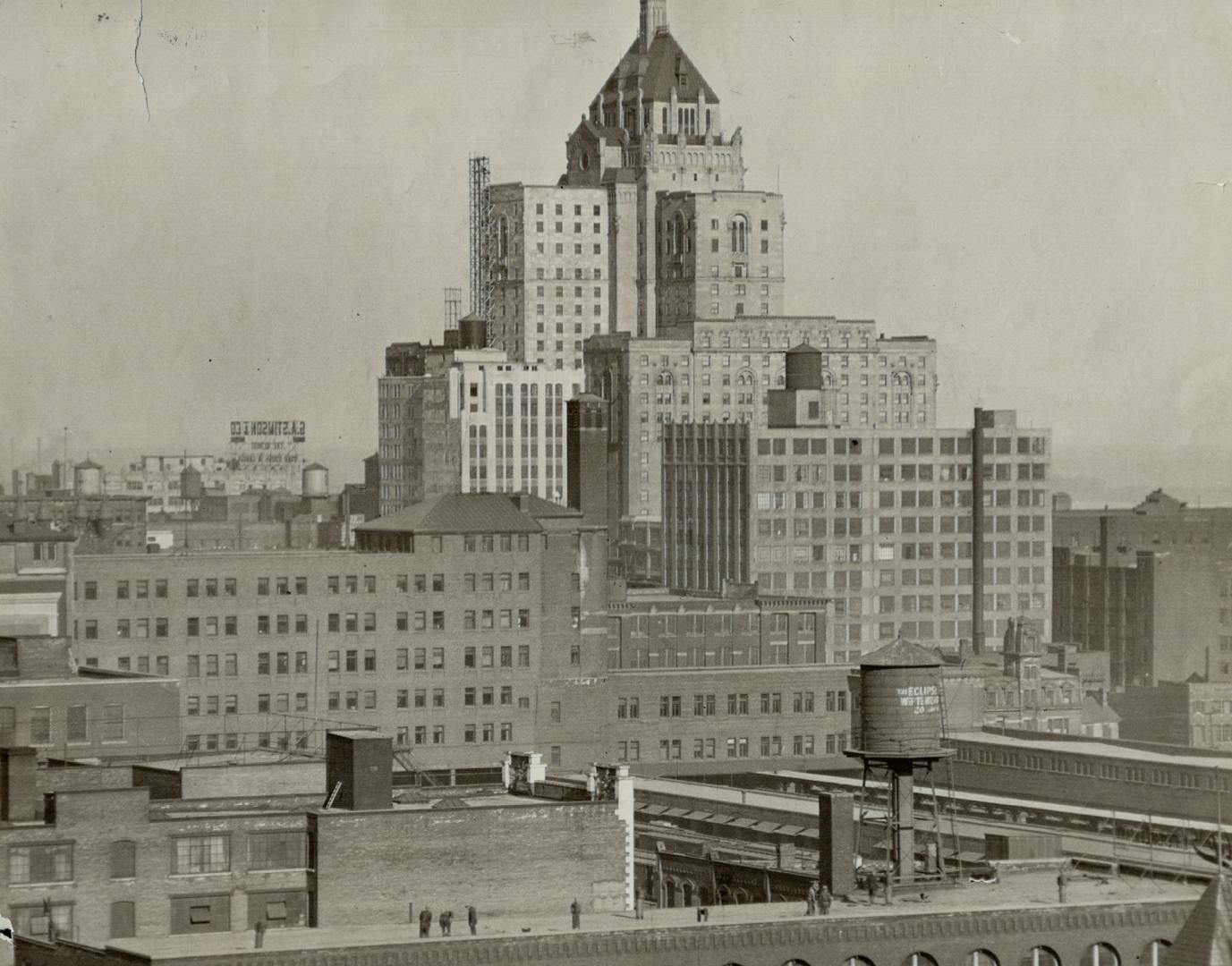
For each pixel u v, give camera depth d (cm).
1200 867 18825
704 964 15662
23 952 15488
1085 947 16488
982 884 17800
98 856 16038
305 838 16475
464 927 15962
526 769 18800
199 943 15125
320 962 14775
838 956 15975
